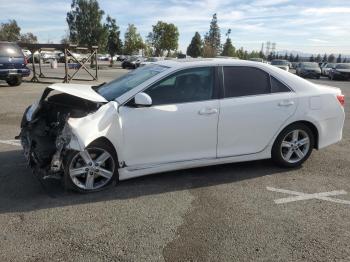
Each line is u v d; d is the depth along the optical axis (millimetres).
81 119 4633
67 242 3746
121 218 4262
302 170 6000
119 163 4973
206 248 3693
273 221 4289
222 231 4027
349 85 27562
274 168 6023
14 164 5938
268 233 4016
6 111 10492
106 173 4949
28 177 5402
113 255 3543
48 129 5238
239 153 5555
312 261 3531
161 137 5051
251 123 5508
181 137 5156
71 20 55000
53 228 4008
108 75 28078
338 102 6121
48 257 3486
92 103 4945
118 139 4859
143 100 4785
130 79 5555
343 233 4062
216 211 4496
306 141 5996
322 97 5969
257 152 5684
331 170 6047
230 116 5363
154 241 3799
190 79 5270
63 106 5320
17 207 4480
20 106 11391
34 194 4844
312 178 5668
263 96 5602
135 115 4918
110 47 57469
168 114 5039
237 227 4121
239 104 5414
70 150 4656
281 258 3564
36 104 5570
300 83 5914
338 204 4793
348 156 6820
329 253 3670
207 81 5355
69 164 4688
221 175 5668
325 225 4227
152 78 5121
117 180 5070
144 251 3619
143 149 5020
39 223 4109
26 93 14625
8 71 16625
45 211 4387
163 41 64688
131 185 5195
